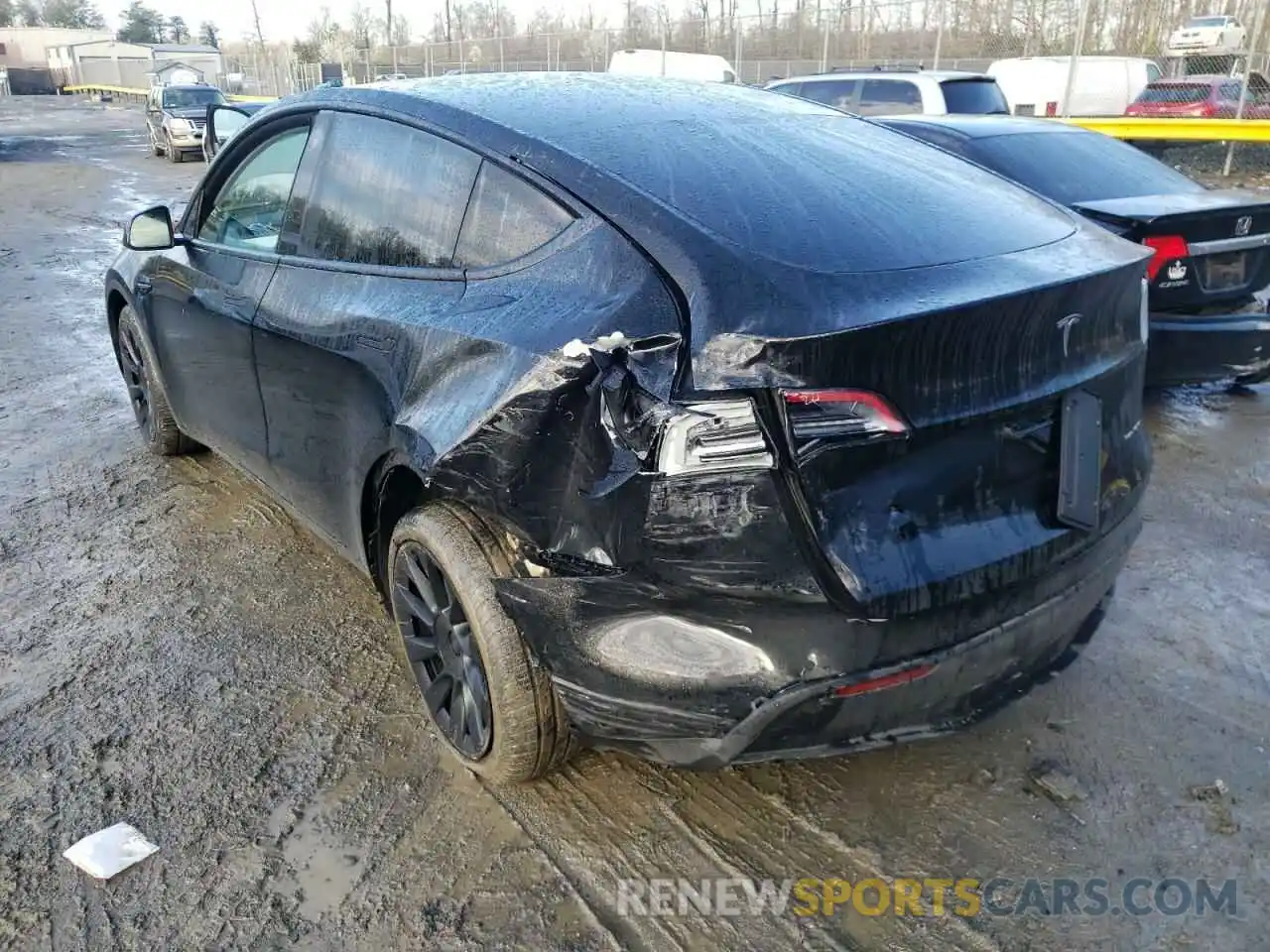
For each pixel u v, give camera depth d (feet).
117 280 15.26
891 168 9.08
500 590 7.42
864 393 6.35
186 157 71.61
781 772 8.70
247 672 10.32
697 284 6.82
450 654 8.57
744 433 6.30
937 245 7.66
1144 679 9.84
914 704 6.89
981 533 6.97
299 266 10.68
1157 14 56.39
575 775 8.69
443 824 8.18
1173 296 15.78
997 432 7.03
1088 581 7.80
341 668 10.37
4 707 9.78
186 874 7.70
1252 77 47.37
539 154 8.33
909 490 6.64
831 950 6.95
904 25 60.70
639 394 6.56
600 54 79.00
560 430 7.04
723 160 8.45
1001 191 9.34
